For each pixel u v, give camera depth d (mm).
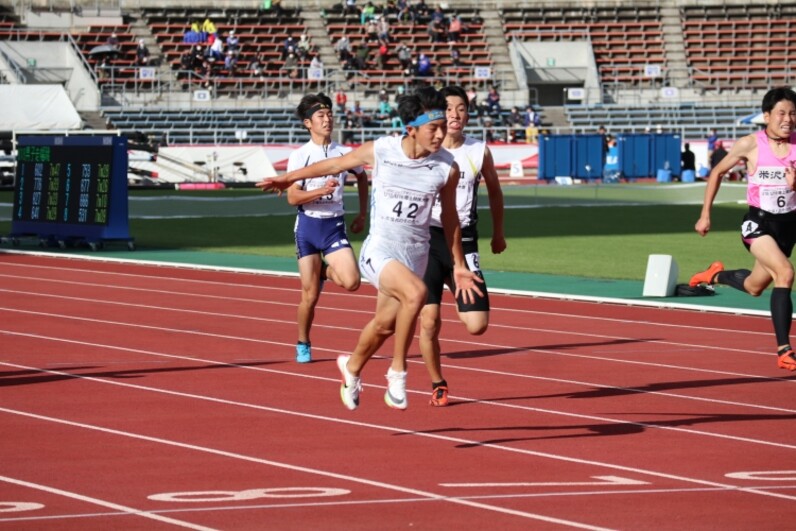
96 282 51469
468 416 25438
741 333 38156
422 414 25609
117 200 65438
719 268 37438
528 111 153750
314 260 31906
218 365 31672
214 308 43406
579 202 110000
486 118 151625
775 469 20969
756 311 42125
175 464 20828
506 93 160125
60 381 29188
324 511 17828
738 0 169500
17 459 21125
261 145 136500
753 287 32469
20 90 130250
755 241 30188
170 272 55500
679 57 167375
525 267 58375
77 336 36625
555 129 154250
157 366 31469
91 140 65625
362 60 159000
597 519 17562
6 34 148250
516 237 75500
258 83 155500
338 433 23562
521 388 28828
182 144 140125
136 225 85000
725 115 161125
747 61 167375
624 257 63250
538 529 17000
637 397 27750
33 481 19531
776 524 17438
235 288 49469
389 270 22328
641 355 33875
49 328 38281
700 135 157000
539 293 47281
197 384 28875
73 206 66500
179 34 156875
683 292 47094
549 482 19797
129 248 66062
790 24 169000
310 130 32156
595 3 169250
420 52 163625
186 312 42312
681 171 142875
